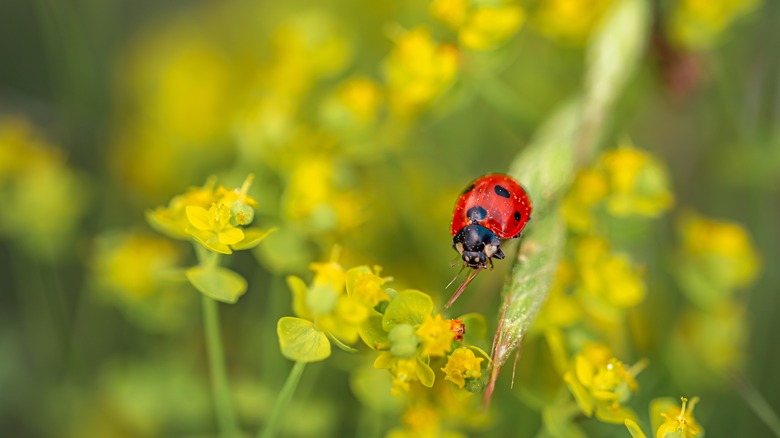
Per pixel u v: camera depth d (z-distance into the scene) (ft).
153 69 0.75
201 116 0.71
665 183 0.57
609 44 0.59
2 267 0.70
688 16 0.61
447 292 0.58
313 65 0.63
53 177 0.68
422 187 0.63
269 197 0.60
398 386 0.51
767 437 0.61
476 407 0.54
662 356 0.60
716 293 0.60
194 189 0.54
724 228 0.60
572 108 0.58
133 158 0.71
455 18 0.58
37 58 0.74
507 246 0.55
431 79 0.58
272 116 0.61
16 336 0.68
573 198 0.57
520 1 0.61
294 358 0.51
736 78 0.67
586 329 0.55
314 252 0.58
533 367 0.54
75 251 0.70
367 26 0.70
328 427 0.60
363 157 0.61
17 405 0.67
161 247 0.64
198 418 0.63
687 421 0.52
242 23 0.76
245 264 0.65
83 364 0.67
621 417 0.53
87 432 0.65
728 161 0.67
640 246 0.63
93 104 0.72
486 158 0.67
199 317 0.65
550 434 0.54
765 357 0.64
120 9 0.78
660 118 0.68
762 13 0.67
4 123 0.69
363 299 0.51
